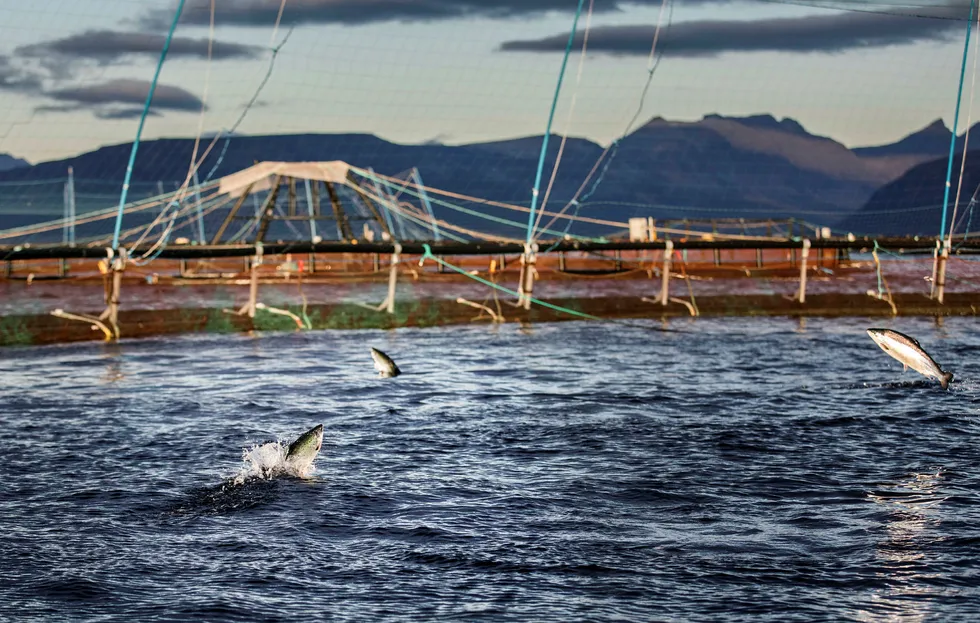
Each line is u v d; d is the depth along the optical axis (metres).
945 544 10.12
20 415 16.92
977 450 13.93
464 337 27.88
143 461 13.62
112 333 27.52
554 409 17.23
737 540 10.36
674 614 8.64
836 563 9.70
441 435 15.19
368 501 11.68
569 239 34.88
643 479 12.62
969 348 24.94
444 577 9.45
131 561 9.84
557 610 8.73
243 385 19.95
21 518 11.12
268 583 9.31
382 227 53.25
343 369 22.06
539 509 11.41
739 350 24.67
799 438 14.73
